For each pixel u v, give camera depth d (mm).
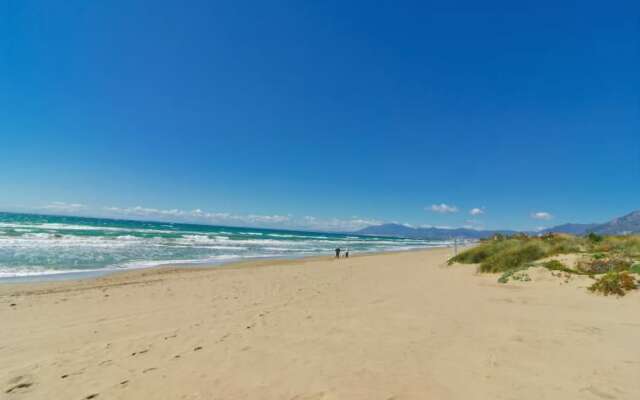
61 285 12477
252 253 32969
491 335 5320
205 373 4207
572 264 10922
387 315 6855
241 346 5184
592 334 5234
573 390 3455
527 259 13445
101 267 18438
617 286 7855
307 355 4691
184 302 9203
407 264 21766
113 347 5359
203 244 39469
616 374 3811
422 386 3631
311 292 10562
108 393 3779
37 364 4695
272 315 7285
